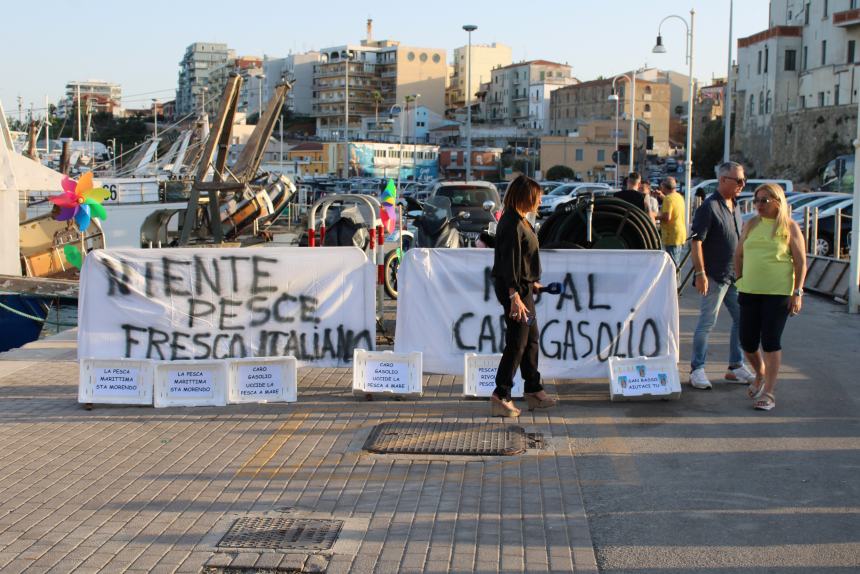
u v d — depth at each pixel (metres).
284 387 8.45
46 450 7.08
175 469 6.59
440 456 6.79
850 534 5.28
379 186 58.16
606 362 8.80
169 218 24.64
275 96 24.09
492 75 167.50
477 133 140.88
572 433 7.38
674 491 6.02
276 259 8.75
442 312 8.77
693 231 8.66
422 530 5.39
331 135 146.75
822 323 12.86
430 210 15.13
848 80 72.31
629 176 15.96
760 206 7.90
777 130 81.62
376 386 8.49
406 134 148.50
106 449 7.09
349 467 6.59
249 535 5.34
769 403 7.98
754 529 5.36
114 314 8.69
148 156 38.69
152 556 5.07
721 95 107.88
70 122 138.38
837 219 17.06
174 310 8.72
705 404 8.24
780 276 7.84
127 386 8.41
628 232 11.59
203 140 33.91
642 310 8.80
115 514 5.72
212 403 8.34
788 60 82.19
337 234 14.75
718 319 13.39
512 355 7.77
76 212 17.17
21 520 5.62
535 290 7.96
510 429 7.47
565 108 142.62
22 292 15.21
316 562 4.95
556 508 5.73
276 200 27.55
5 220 16.12
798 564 4.89
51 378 9.63
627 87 126.25
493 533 5.33
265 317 8.77
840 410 7.97
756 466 6.50
